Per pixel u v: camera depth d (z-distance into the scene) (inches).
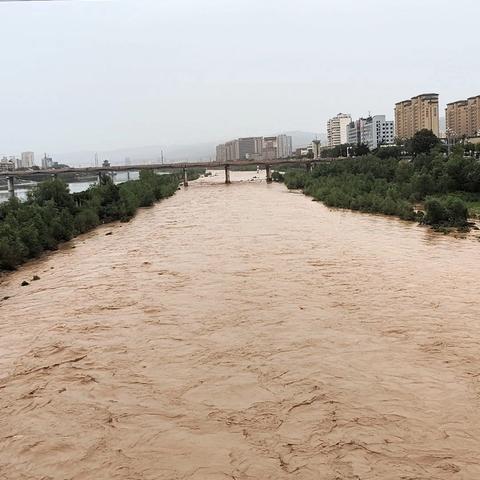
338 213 2439.7
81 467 501.0
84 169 5049.2
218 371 689.0
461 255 1369.3
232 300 995.3
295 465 487.5
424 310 906.7
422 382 639.8
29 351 795.4
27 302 1079.6
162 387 652.1
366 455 498.0
